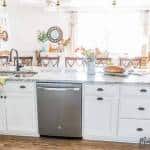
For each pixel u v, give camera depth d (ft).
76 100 9.11
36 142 9.51
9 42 15.53
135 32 14.32
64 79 9.16
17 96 9.47
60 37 15.23
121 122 9.11
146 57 14.19
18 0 14.84
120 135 9.26
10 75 9.98
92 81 8.84
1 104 9.65
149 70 11.09
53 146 9.18
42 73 10.43
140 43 14.39
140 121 8.98
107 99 8.95
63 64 14.40
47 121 9.55
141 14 13.99
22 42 15.55
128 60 14.03
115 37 14.58
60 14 14.85
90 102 9.09
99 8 14.29
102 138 9.48
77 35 15.02
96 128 9.35
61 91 9.05
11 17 15.17
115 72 9.94
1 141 9.62
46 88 9.10
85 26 14.78
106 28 14.57
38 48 15.60
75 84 8.98
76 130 9.50
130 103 8.85
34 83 9.23
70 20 14.85
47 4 14.71
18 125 9.82
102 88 8.86
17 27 15.33
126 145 9.18
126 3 13.88
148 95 8.66
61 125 9.50
